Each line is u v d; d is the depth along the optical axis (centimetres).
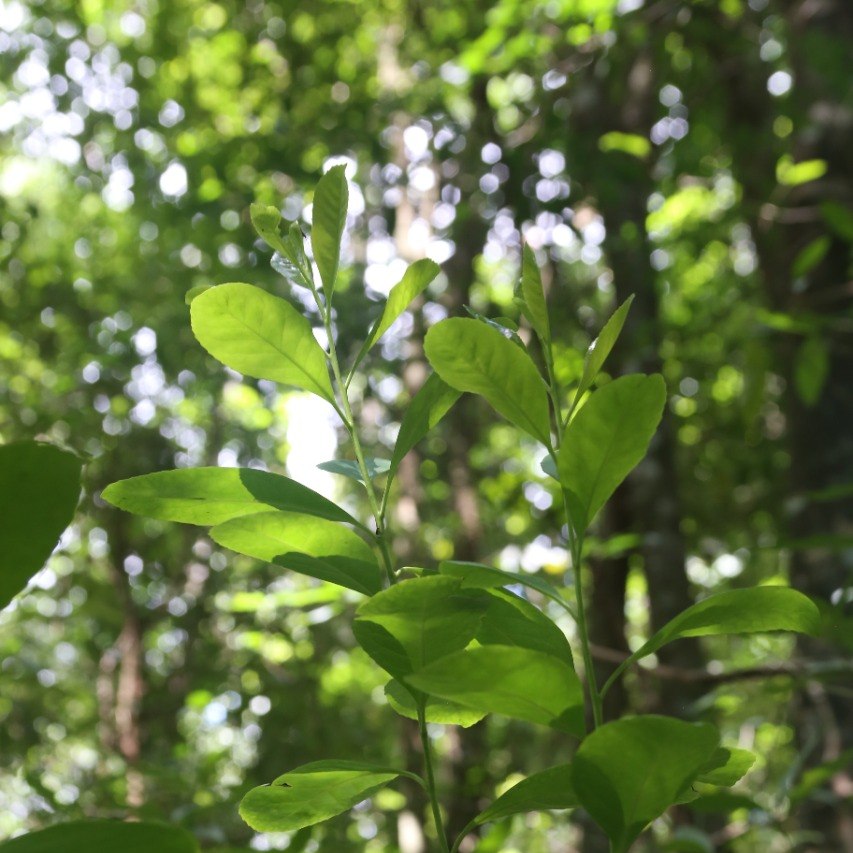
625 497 515
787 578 453
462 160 552
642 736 68
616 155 495
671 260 802
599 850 414
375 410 604
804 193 437
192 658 505
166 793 274
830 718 345
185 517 92
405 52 701
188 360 575
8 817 384
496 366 87
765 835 330
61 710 498
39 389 507
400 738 564
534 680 70
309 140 656
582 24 530
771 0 555
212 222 612
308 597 304
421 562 609
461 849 532
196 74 809
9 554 58
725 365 653
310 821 94
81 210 834
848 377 402
